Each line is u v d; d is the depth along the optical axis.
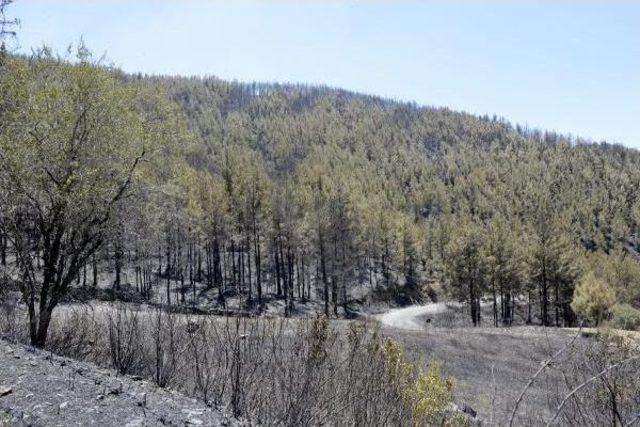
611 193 142.25
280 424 5.73
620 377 3.33
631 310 31.95
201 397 6.51
